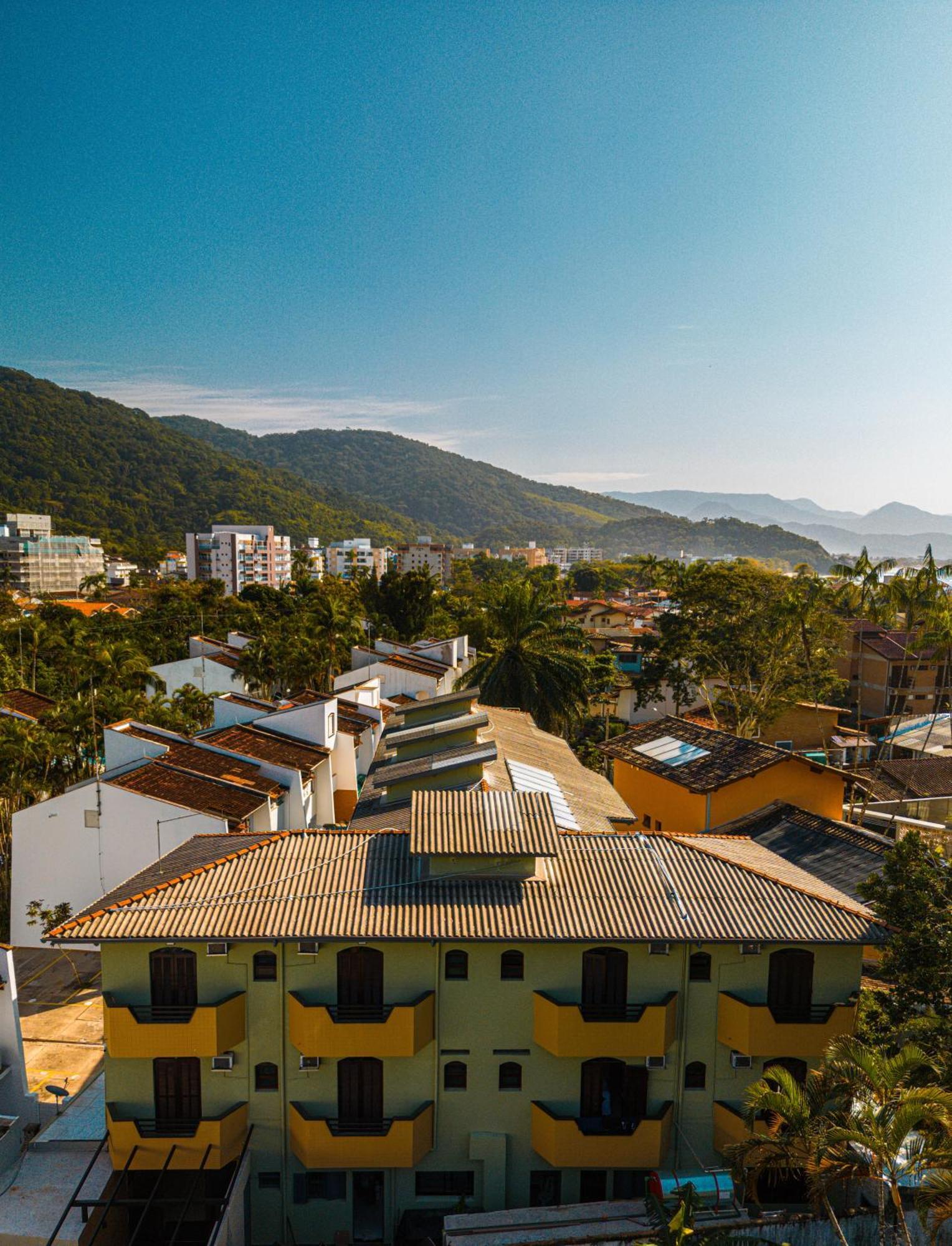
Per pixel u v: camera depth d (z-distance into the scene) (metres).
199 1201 22.67
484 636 107.06
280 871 24.69
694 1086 24.36
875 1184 22.56
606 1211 22.41
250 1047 23.64
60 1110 26.14
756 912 23.50
